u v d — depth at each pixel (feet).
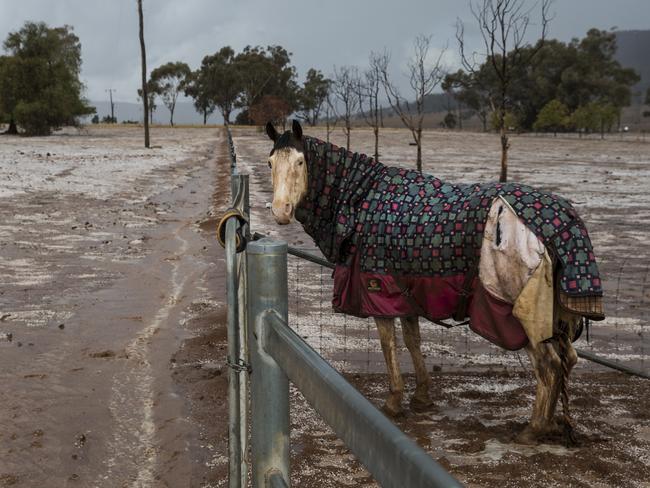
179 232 47.70
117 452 15.99
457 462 14.49
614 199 68.39
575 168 110.83
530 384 20.15
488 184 15.29
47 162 103.45
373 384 20.04
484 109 370.94
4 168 89.35
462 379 20.59
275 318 5.96
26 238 43.37
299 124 15.76
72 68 253.44
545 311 14.17
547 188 78.69
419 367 17.93
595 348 23.80
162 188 76.43
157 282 33.04
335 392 4.28
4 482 14.49
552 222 14.06
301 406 18.40
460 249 14.83
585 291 13.76
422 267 15.21
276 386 6.17
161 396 19.17
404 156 133.28
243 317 8.66
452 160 124.98
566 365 15.07
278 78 353.10
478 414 17.66
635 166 117.39
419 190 15.72
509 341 14.66
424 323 27.30
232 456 8.52
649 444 15.55
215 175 92.53
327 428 16.87
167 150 143.95
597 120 320.09
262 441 6.25
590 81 362.33
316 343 24.06
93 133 230.89
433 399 18.78
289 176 15.79
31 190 68.03
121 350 23.17
